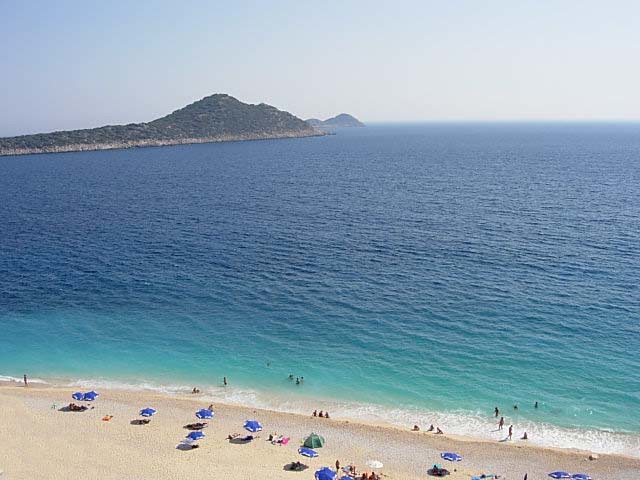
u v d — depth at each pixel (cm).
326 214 11294
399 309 6269
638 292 6475
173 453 3981
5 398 4728
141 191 15150
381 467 3825
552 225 9738
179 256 8431
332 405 4606
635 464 3812
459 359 5159
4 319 6244
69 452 3981
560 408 4431
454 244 8719
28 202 13562
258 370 5134
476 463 3869
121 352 5519
